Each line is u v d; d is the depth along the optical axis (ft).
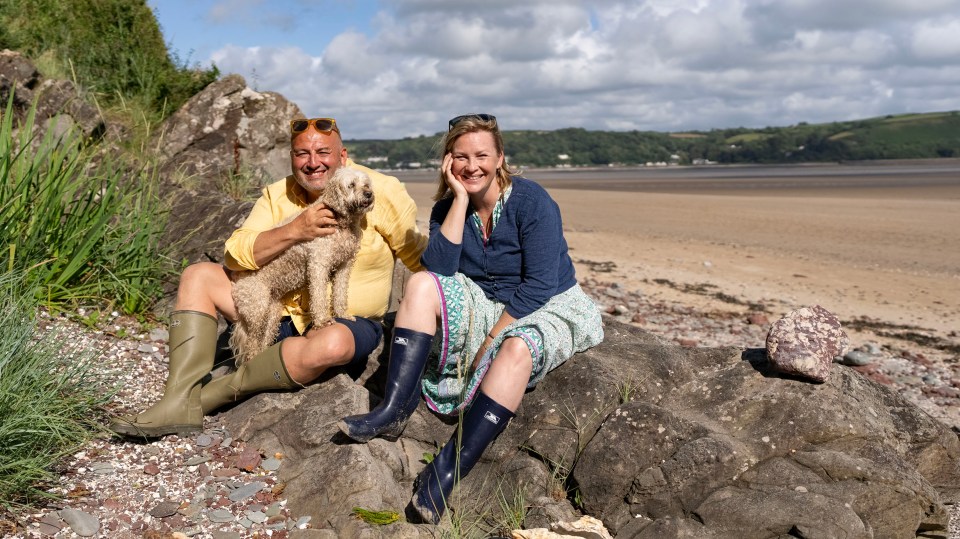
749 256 49.60
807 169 409.90
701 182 206.39
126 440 13.14
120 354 16.22
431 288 12.79
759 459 11.81
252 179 30.30
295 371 13.58
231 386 14.05
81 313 17.31
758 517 10.87
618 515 11.89
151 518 11.15
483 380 12.25
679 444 11.98
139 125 30.45
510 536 11.44
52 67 31.96
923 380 23.71
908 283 40.52
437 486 11.54
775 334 13.37
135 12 37.68
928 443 13.20
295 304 14.76
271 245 13.66
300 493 11.83
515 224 12.94
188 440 13.30
